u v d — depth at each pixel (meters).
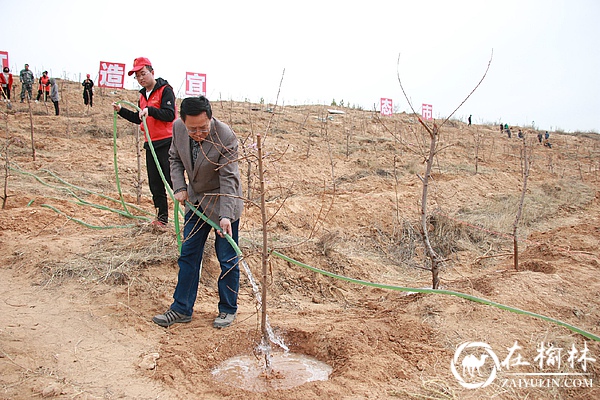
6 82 14.23
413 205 9.64
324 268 6.23
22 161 9.51
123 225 6.12
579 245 6.98
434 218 8.88
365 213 8.84
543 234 8.29
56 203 6.82
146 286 4.57
